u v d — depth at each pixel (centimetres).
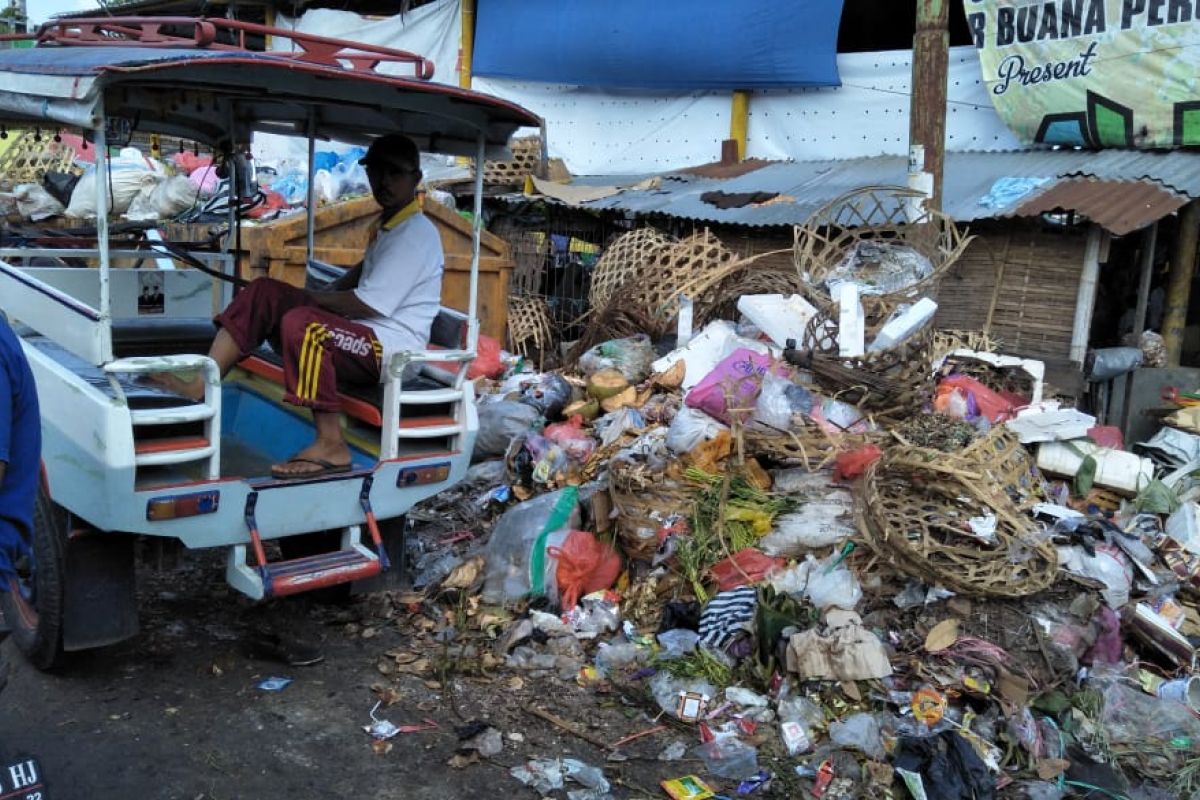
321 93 388
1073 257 736
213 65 346
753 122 1075
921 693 383
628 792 341
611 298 812
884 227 653
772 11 1000
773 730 377
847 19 1184
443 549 525
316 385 403
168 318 557
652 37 1071
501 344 891
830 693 387
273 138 1299
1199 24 738
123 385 401
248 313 411
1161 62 761
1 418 210
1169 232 877
